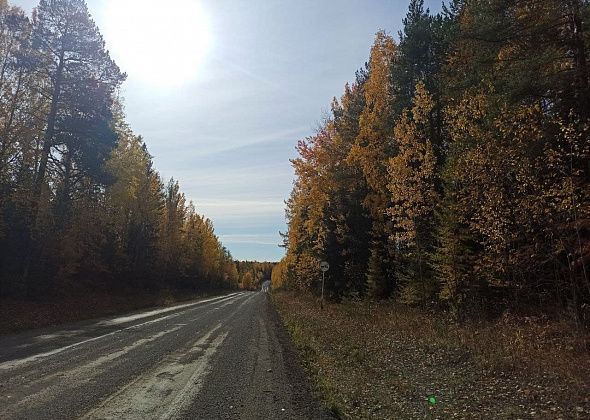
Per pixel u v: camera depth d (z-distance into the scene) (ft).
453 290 56.65
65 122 84.79
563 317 44.16
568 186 40.81
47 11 83.82
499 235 46.44
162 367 33.96
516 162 45.37
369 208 84.28
